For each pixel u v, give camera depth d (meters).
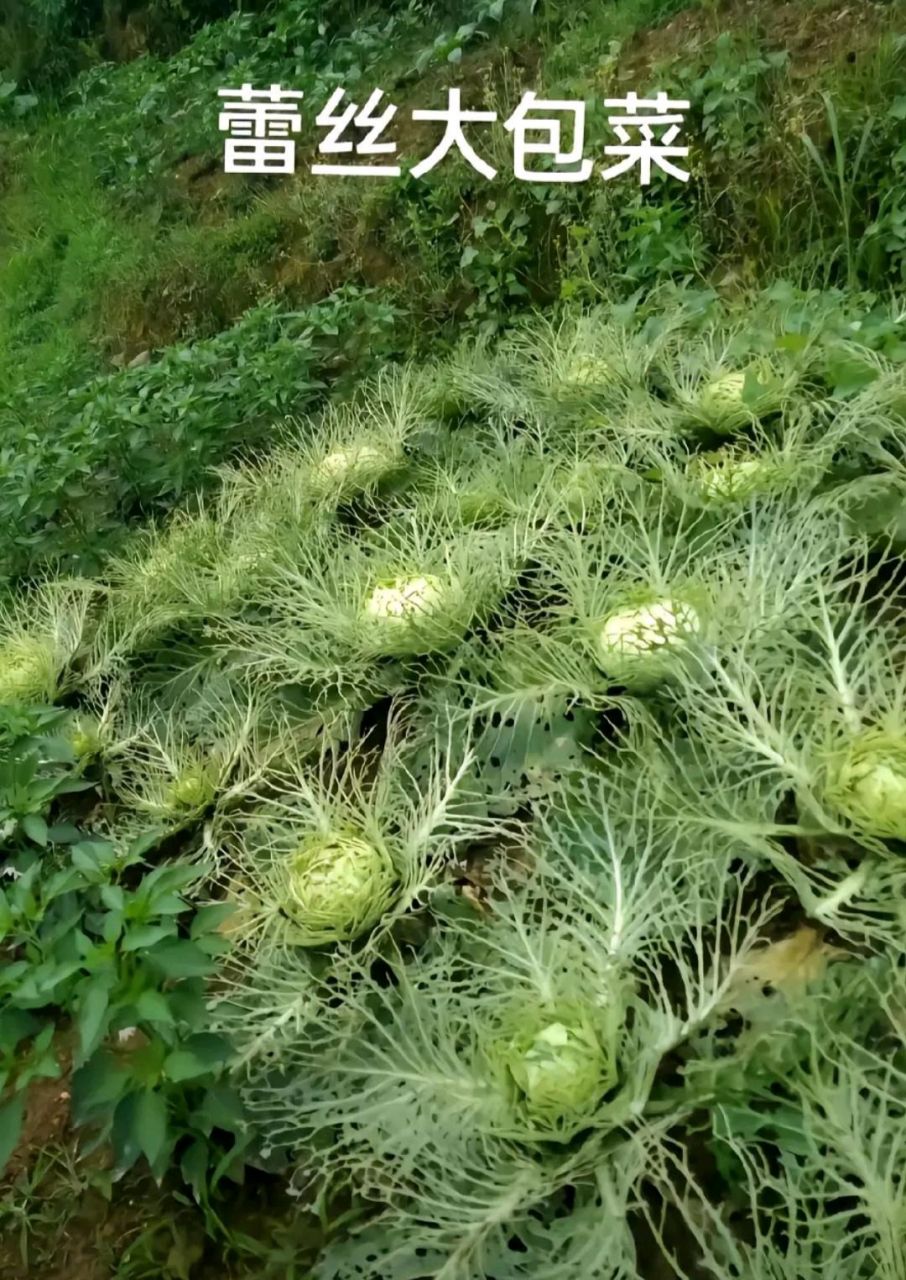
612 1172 1.04
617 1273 1.01
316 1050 1.29
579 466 1.95
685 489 1.79
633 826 1.26
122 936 1.22
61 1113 1.43
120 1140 1.16
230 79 4.59
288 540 2.08
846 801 1.17
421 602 1.67
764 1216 1.04
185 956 1.17
